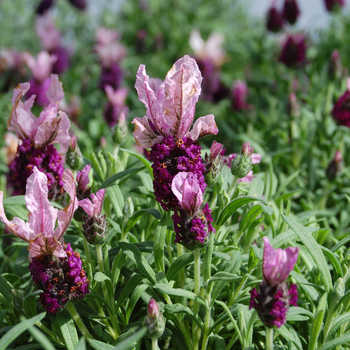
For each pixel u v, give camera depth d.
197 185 0.31
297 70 0.85
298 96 0.78
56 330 0.34
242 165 0.36
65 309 0.34
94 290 0.36
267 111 0.86
